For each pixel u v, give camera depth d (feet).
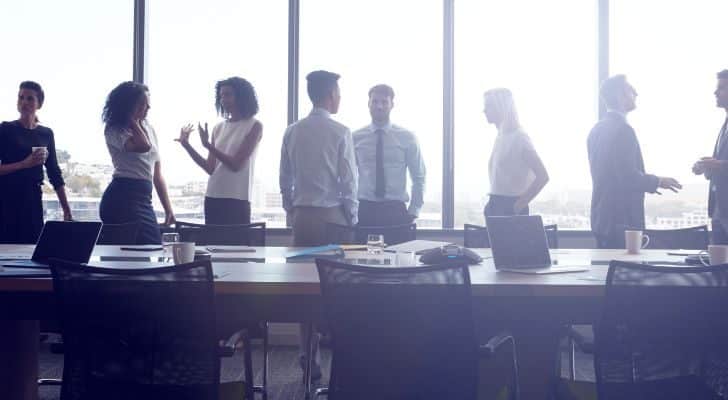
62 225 8.43
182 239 11.28
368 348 5.82
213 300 5.72
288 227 17.53
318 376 12.82
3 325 8.77
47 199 17.40
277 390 12.42
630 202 12.96
